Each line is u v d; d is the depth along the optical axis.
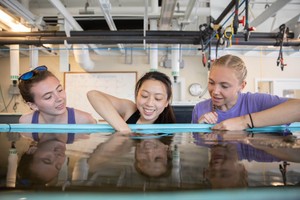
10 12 2.15
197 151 0.48
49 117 1.14
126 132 0.85
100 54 4.41
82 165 0.35
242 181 0.27
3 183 0.26
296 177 0.29
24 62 4.44
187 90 4.49
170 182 0.26
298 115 0.84
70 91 4.41
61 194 0.23
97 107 0.96
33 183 0.26
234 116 1.07
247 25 1.10
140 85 1.11
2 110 4.41
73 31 2.26
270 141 0.61
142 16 2.55
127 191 0.23
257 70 4.36
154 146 0.55
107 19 2.13
